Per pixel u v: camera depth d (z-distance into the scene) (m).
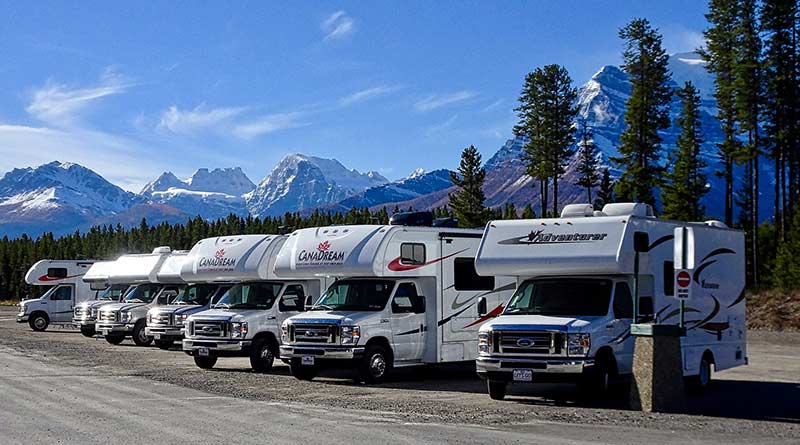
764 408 14.86
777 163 60.69
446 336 19.92
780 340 33.91
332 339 18.39
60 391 16.50
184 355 26.34
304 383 18.75
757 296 47.53
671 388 14.29
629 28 67.12
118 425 12.20
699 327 17.11
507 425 12.41
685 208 66.38
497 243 16.42
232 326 21.39
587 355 14.59
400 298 19.38
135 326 30.61
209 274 23.53
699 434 11.76
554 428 12.15
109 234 126.56
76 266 40.84
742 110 59.97
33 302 39.78
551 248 15.84
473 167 70.81
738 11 60.56
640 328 14.42
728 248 18.52
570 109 72.44
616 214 16.70
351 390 17.42
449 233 20.25
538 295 16.00
